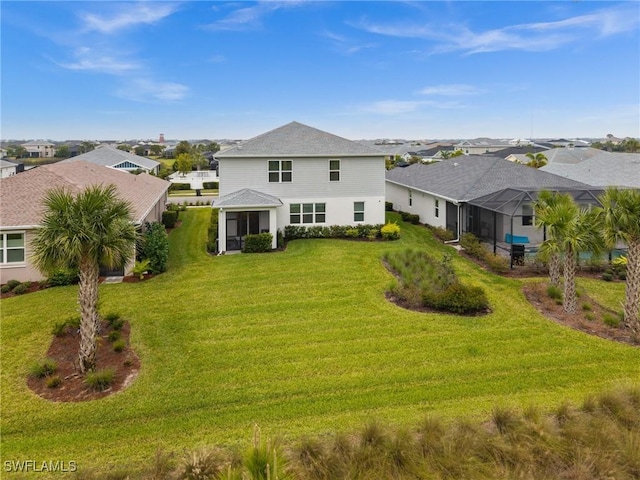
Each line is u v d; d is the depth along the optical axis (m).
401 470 6.93
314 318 13.91
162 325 13.47
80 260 10.31
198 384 9.92
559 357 11.13
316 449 7.25
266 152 26.27
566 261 14.34
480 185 26.05
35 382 10.12
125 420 8.59
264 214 25.83
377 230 27.14
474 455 7.20
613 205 13.46
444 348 11.69
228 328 13.20
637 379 9.96
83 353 10.41
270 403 9.12
